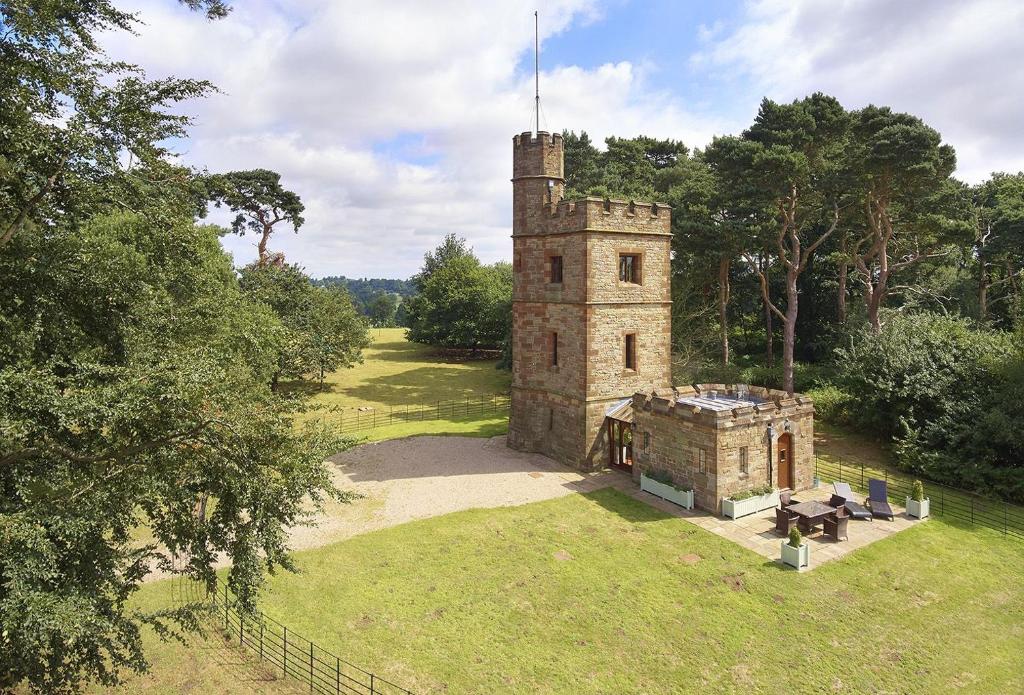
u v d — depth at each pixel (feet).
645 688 42.91
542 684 43.27
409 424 123.24
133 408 32.30
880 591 54.29
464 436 109.29
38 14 34.24
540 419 96.48
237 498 37.52
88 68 37.78
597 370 87.40
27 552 29.17
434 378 188.55
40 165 35.24
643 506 74.18
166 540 38.78
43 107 36.06
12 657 30.91
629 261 91.15
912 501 70.03
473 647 47.26
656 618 50.88
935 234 112.06
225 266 116.88
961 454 81.15
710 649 46.91
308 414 134.41
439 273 241.14
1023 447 77.10
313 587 55.77
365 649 46.98
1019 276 140.87
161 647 48.11
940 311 144.97
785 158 101.40
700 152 162.71
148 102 39.91
